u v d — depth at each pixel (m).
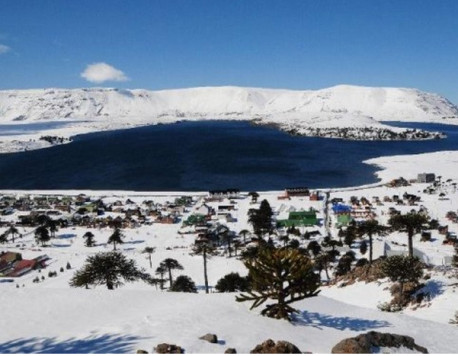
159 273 93.56
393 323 31.64
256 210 150.50
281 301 28.72
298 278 28.56
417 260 56.78
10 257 112.44
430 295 50.94
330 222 150.25
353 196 190.50
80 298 33.12
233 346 21.17
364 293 57.66
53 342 22.25
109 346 20.70
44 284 93.50
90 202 196.62
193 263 106.81
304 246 120.44
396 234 124.62
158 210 177.25
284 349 19.16
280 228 145.00
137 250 124.12
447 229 126.56
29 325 26.34
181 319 25.42
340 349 20.25
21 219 161.75
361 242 116.19
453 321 42.28
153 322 24.67
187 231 143.75
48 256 119.94
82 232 147.75
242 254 108.00
